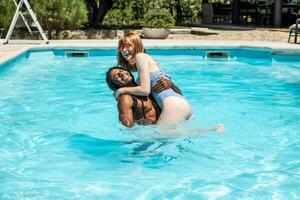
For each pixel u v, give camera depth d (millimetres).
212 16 24609
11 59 11078
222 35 18047
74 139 5715
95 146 5418
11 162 4977
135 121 5309
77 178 4500
